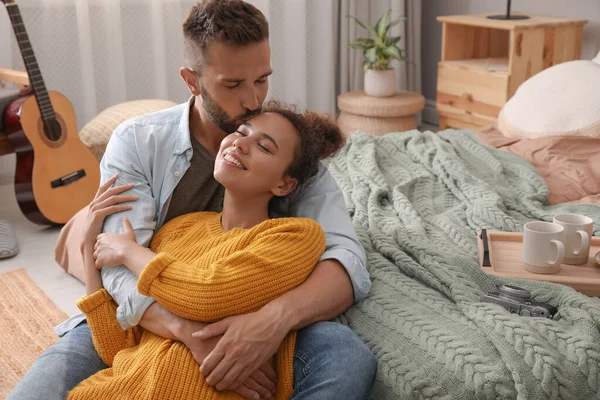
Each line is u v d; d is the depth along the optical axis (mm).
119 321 1407
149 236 1522
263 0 4160
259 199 1501
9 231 2924
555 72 2730
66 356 1413
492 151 2479
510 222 1902
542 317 1448
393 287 1563
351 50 4504
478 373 1295
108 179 1574
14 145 2938
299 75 4363
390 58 4016
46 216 2965
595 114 2484
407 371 1340
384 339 1419
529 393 1275
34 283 2506
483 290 1592
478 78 3615
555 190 2230
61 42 3725
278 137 1460
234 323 1311
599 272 1633
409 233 1797
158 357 1317
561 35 3498
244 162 1446
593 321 1407
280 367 1350
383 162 2441
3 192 3520
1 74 3199
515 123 2664
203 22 1450
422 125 4777
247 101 1489
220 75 1453
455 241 1839
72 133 3059
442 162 2295
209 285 1324
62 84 3791
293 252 1400
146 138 1585
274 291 1366
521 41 3418
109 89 3869
